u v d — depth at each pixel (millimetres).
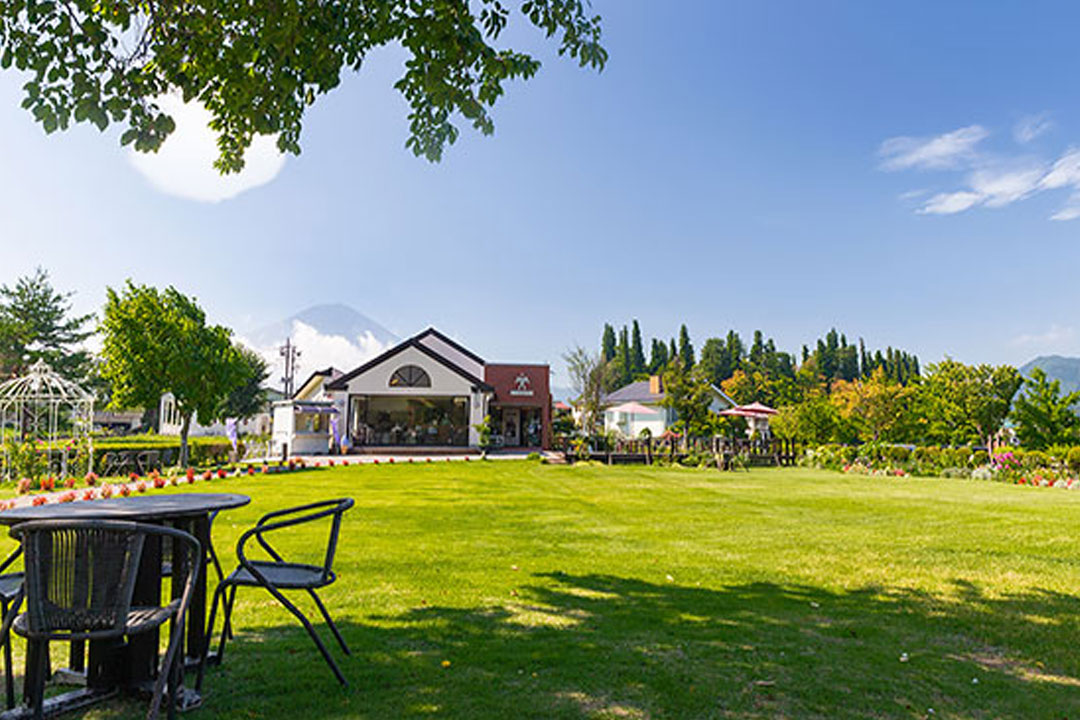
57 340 40344
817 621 4316
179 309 20734
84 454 17062
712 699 2992
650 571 5859
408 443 31953
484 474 18062
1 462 15539
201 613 3113
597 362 37781
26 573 2312
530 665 3406
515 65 5246
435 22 4570
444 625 4117
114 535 2381
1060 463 17859
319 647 3107
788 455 25938
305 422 30219
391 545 7043
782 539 7680
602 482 15805
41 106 4199
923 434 32562
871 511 10383
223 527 8148
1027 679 3330
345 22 4719
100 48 4207
